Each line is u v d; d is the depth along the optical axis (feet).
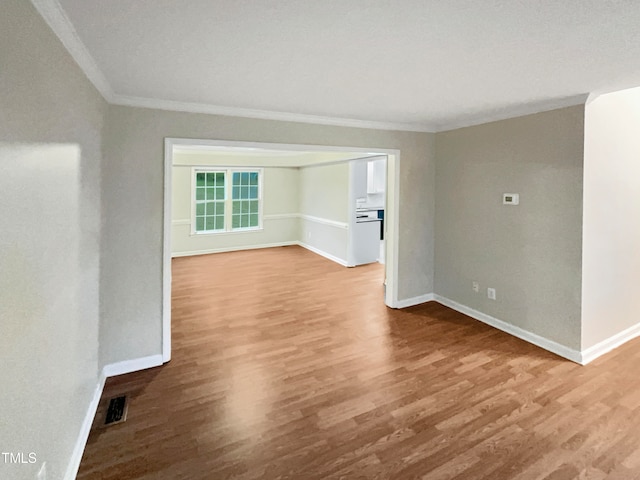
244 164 24.97
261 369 9.81
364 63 6.88
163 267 9.97
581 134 9.52
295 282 18.52
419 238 14.65
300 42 5.89
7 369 3.71
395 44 5.97
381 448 6.82
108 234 9.21
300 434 7.22
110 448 6.78
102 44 5.93
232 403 8.25
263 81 7.96
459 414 7.83
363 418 7.71
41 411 4.62
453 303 14.28
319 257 24.59
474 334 11.98
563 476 6.14
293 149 11.72
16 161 3.87
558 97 9.48
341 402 8.29
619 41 5.86
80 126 6.45
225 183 26.40
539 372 9.55
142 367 9.84
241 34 5.57
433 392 8.68
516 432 7.25
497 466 6.37
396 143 13.62
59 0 4.55
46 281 4.79
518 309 11.65
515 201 11.46
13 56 3.77
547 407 8.05
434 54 6.43
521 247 11.39
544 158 10.50
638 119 10.98
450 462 6.47
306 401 8.33
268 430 7.34
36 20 4.39
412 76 7.68
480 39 5.77
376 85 8.31
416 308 14.47
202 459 6.54
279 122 11.28
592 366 9.85
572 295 10.07
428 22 5.18
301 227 28.60
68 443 5.85
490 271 12.55
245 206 27.32
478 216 12.85
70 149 5.84
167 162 9.76
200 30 5.44
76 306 6.31
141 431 7.27
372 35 5.62
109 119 9.03
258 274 20.13
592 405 8.11
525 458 6.55
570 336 10.20
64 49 5.46
